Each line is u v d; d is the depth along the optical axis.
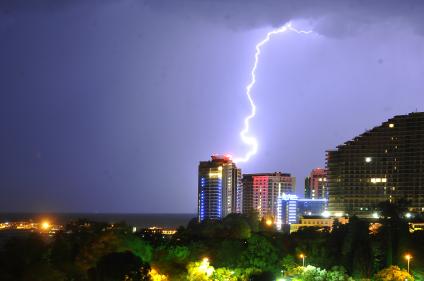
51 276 171.00
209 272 196.50
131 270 165.62
